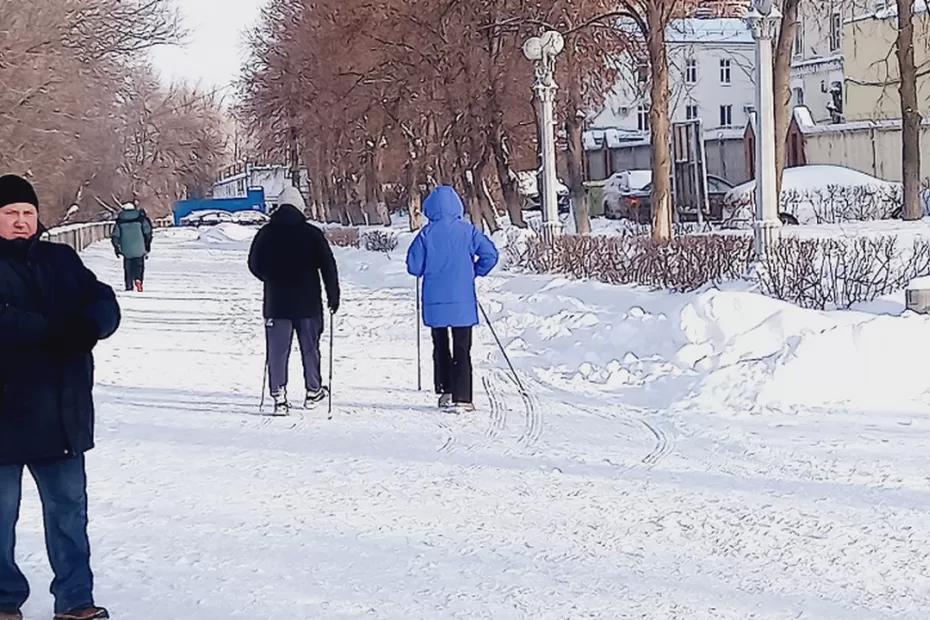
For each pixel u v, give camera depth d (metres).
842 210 48.25
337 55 53.97
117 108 71.56
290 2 65.44
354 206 79.56
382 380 17.05
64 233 56.50
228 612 6.84
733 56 89.88
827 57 86.38
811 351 13.82
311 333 14.45
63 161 54.12
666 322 16.52
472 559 7.86
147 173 122.88
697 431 12.29
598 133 90.69
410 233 55.69
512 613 6.73
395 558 7.91
